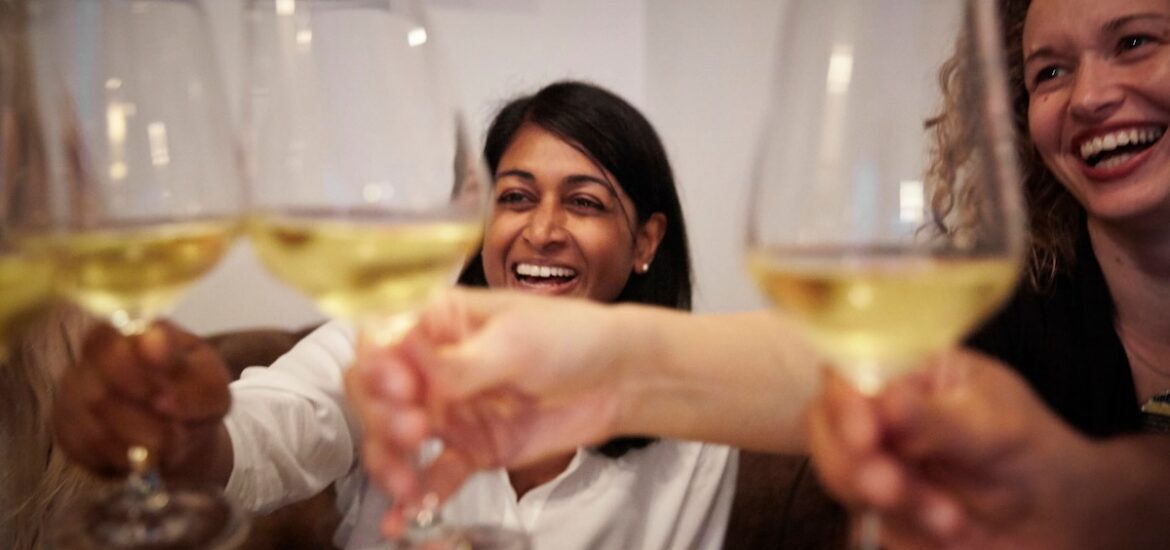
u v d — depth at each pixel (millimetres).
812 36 319
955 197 340
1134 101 679
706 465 1040
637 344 498
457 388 448
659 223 1115
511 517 903
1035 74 772
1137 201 692
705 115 1889
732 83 1771
